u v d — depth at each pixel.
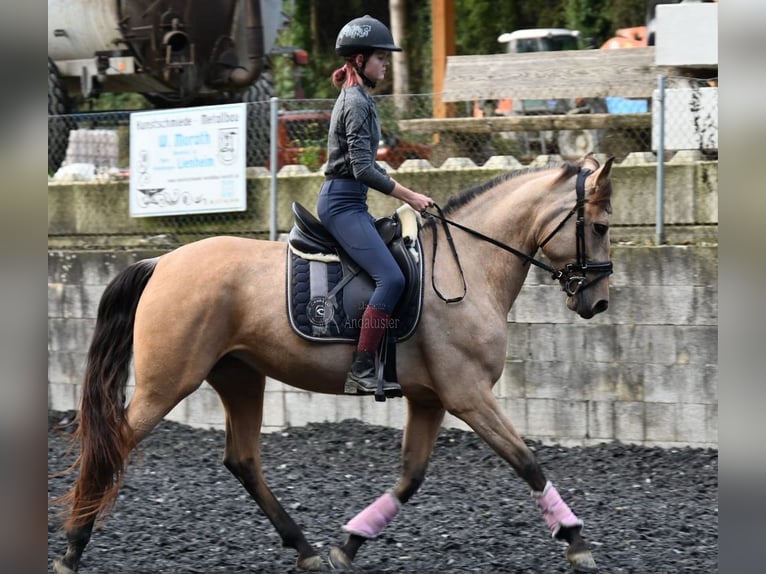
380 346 7.16
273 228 12.54
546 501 7.10
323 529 8.52
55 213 13.57
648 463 10.52
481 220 7.54
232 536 8.34
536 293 11.24
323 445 11.39
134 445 7.06
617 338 11.03
